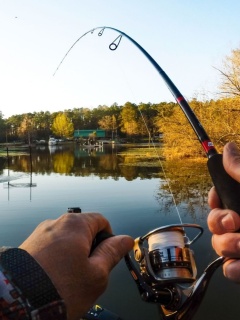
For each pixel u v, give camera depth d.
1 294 0.54
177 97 1.56
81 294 0.66
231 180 0.93
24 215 9.58
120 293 4.59
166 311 1.24
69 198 11.93
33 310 0.54
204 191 11.75
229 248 0.91
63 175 19.47
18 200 11.88
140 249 1.35
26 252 0.60
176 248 1.31
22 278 0.56
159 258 1.28
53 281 0.63
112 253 0.75
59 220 0.74
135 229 7.84
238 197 0.92
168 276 1.24
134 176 17.11
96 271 0.68
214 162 0.96
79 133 97.31
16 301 0.54
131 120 76.50
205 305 4.24
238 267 0.90
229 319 3.96
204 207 9.25
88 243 0.71
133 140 78.31
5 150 59.06
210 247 5.74
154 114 36.81
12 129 97.44
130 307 4.29
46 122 102.56
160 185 13.66
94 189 13.67
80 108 105.06
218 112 17.67
